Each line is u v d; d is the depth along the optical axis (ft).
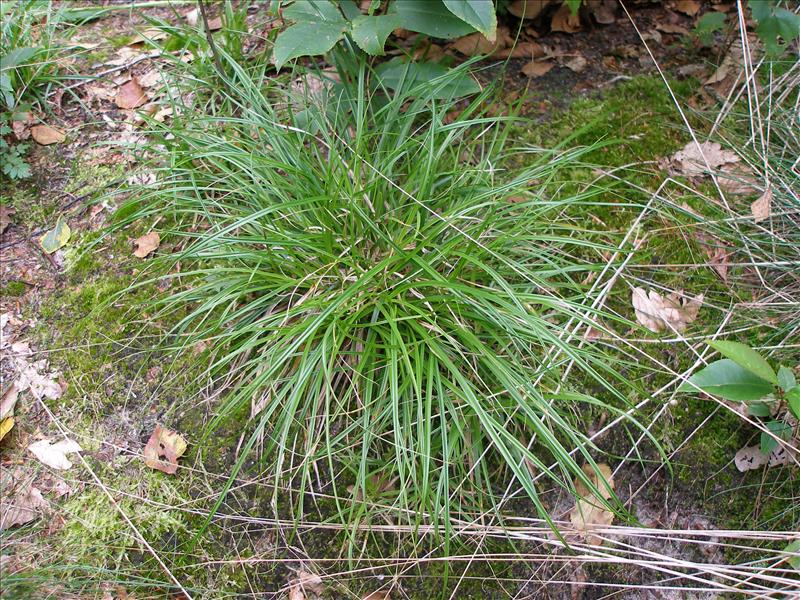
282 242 2.28
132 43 3.27
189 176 2.68
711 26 3.04
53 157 2.88
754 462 2.43
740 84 3.17
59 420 2.37
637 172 2.93
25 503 2.23
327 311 2.13
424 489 2.03
